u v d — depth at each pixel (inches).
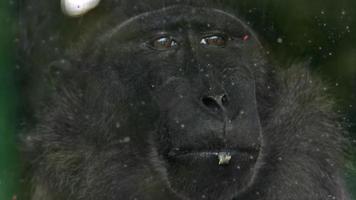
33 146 986.1
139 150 961.5
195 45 952.9
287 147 989.2
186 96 930.1
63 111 985.5
